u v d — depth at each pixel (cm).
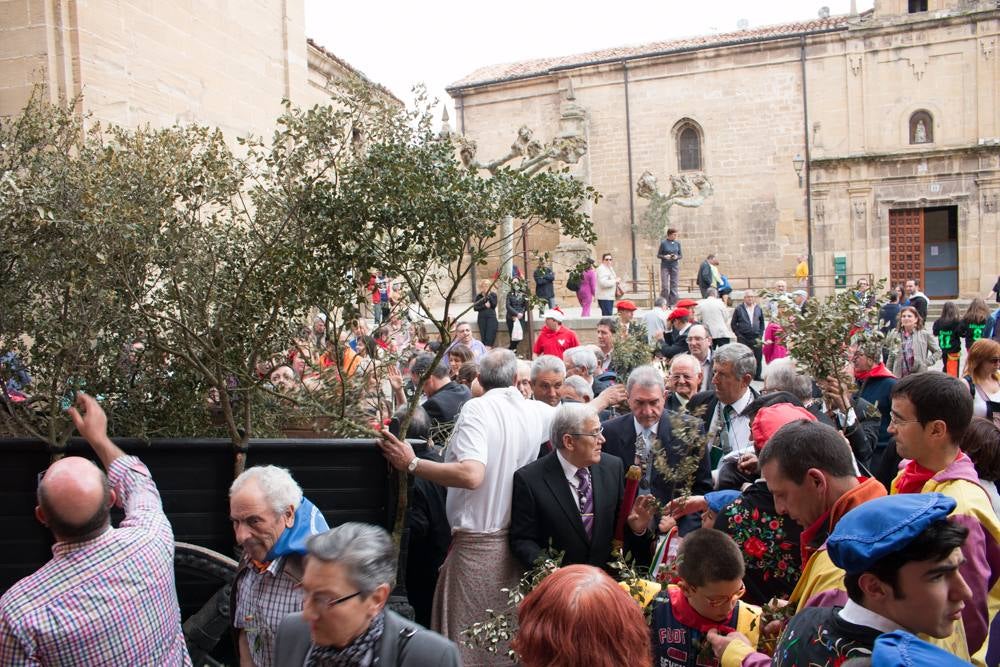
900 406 353
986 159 3117
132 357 514
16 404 497
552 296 2150
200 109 950
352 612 256
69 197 452
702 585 300
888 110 3250
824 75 3312
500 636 378
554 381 580
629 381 520
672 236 2422
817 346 495
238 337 475
